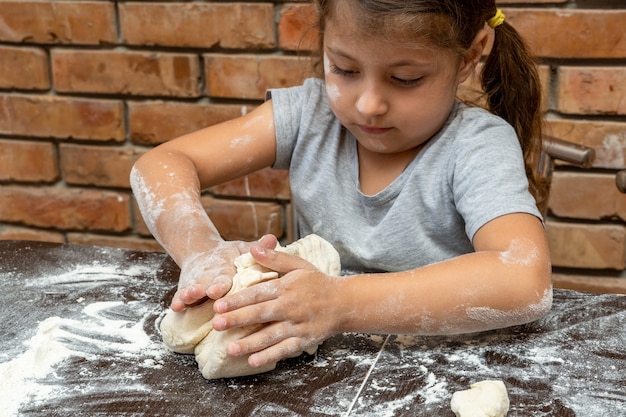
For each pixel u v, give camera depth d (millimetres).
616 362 667
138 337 722
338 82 797
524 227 755
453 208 883
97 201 1569
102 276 865
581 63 1264
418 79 761
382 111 767
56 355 683
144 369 662
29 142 1549
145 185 873
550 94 1292
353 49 729
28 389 627
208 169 952
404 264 918
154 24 1396
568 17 1232
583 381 636
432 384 634
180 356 686
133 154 1508
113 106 1477
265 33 1354
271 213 1487
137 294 817
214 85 1416
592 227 1359
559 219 1373
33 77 1492
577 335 720
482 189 798
